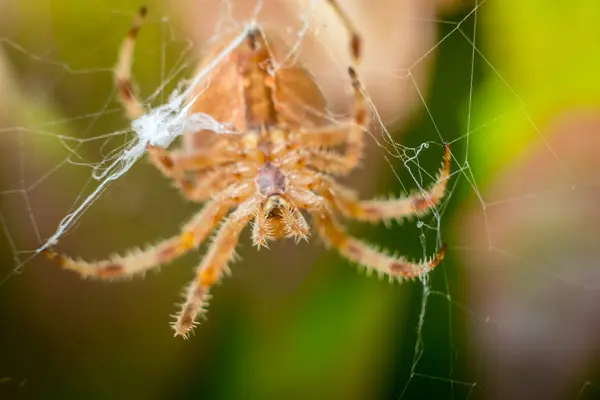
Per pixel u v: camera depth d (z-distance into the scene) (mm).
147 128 109
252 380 116
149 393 122
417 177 112
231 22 121
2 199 125
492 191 116
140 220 127
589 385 115
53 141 126
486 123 112
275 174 104
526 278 118
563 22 110
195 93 107
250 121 104
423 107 113
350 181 120
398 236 118
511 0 110
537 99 112
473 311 117
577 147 114
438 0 113
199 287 106
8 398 122
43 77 125
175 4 123
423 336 116
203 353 120
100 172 121
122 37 125
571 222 117
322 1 117
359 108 105
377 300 116
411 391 115
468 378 115
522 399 115
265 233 102
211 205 108
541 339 117
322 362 115
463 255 118
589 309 117
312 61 117
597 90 111
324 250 119
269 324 118
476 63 112
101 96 126
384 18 115
